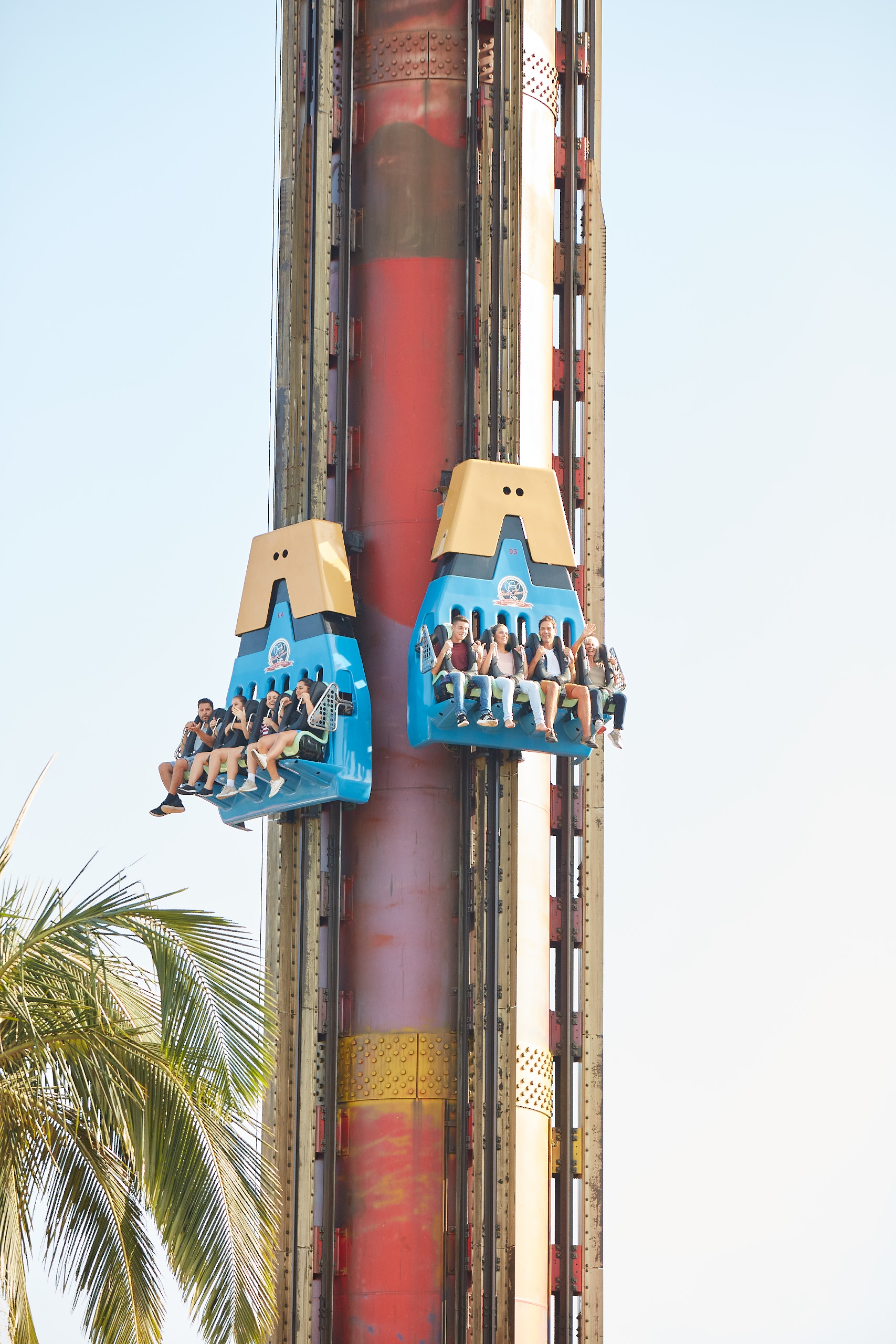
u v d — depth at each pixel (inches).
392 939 3341.5
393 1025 3312.0
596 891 3496.6
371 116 3639.3
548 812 3508.9
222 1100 2287.2
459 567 3292.3
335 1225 3250.5
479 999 3265.3
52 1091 2276.1
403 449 3486.7
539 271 3671.3
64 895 2353.6
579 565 3585.1
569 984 3449.8
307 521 3395.7
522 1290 3260.3
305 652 3324.3
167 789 3314.5
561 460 3646.7
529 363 3614.7
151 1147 2233.0
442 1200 3248.0
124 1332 2273.6
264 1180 2292.1
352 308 3563.0
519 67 3572.8
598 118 3801.7
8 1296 2244.1
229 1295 2217.0
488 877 3302.2
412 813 3368.6
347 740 3284.9
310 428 3444.9
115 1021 2325.3
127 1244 2288.4
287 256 3592.5
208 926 2324.1
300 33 3678.6
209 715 3344.0
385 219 3580.2
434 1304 3206.2
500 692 3196.4
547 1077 3390.7
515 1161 3253.0
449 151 3609.7
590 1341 3307.1
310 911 3297.2
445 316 3538.4
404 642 3410.4
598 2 3836.1
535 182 3693.4
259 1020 2310.5
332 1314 3184.1
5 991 2274.9
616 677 3309.5
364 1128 3287.4
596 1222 3366.1
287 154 3636.8
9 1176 2255.2
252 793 3289.9
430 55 3639.3
